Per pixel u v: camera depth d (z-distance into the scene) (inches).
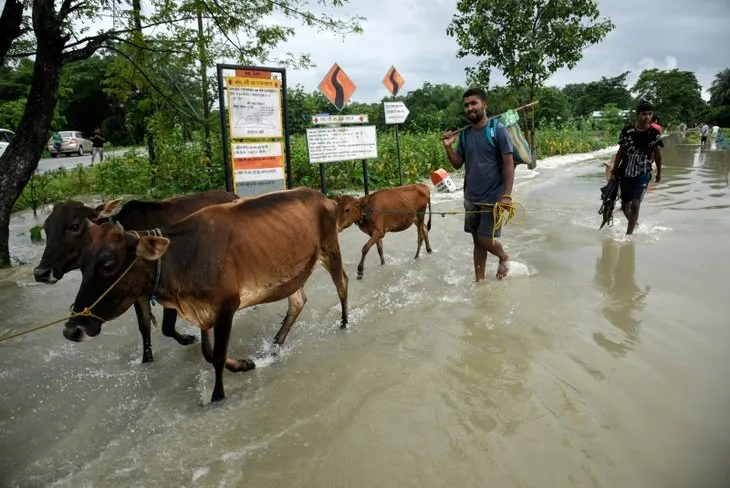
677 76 2824.8
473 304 200.2
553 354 155.3
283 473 111.6
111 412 139.8
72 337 126.1
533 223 333.7
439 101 2138.3
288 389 147.0
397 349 167.3
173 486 109.0
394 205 259.8
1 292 241.1
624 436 116.0
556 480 104.0
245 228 148.0
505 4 591.8
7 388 153.6
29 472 116.0
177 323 203.3
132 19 331.3
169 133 451.8
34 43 325.4
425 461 112.3
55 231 170.6
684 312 179.6
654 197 402.3
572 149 1049.5
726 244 259.9
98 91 1574.8
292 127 708.7
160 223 176.1
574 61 621.0
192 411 137.9
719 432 115.6
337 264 184.9
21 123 279.6
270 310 210.5
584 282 214.8
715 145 1213.7
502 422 124.3
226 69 265.4
